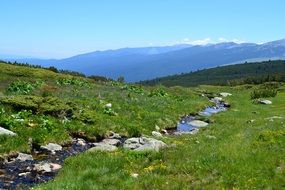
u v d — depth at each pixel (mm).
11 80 55969
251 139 24516
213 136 29250
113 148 25547
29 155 23422
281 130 26375
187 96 69250
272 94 78312
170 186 16703
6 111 30312
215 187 16266
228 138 26422
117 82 76500
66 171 19953
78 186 17188
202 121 43875
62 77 72125
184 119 45219
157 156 21531
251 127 31500
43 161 22953
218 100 76375
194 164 19156
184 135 32594
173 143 26984
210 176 17438
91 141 29156
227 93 91625
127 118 36438
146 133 32875
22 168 21344
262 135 24969
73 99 40031
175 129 38594
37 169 20984
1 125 26406
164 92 62031
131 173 19172
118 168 20281
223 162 19172
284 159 19391
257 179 16797
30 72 70500
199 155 20750
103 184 17688
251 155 20172
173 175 18312
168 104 49875
